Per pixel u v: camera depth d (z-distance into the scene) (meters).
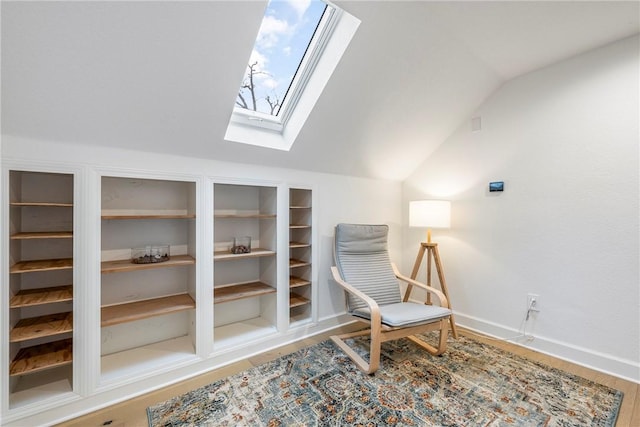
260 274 2.75
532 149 2.35
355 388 1.80
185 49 1.41
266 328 2.46
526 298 2.39
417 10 1.65
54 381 1.67
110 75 1.39
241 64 1.58
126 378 1.72
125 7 1.18
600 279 2.02
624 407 1.62
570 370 2.01
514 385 1.83
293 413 1.57
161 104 1.61
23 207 1.69
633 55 1.89
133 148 1.76
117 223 2.02
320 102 2.01
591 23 1.77
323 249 2.75
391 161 2.99
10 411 1.42
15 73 1.24
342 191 2.90
